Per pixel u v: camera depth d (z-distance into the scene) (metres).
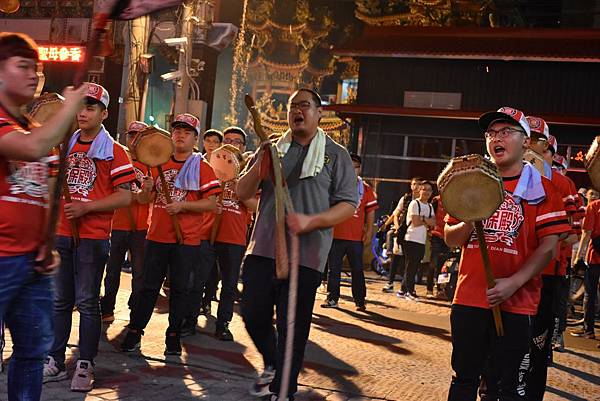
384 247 18.48
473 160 4.01
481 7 30.48
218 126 51.84
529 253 4.13
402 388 6.30
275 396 4.83
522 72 23.34
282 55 52.50
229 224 7.76
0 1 11.40
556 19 39.34
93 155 5.42
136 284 8.24
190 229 6.68
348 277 17.45
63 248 5.41
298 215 4.61
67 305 5.52
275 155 4.57
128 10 3.20
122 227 8.10
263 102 51.44
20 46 3.42
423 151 23.55
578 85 22.95
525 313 4.09
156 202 6.75
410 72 24.20
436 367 7.35
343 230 10.95
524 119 4.25
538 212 4.13
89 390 5.33
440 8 30.62
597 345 9.75
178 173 6.79
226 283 7.76
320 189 4.92
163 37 21.20
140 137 6.55
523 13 38.75
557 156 7.57
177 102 17.12
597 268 10.27
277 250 4.47
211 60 22.48
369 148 23.78
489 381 4.16
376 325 9.84
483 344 4.13
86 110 5.39
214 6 23.75
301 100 4.92
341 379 6.44
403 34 25.08
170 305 6.74
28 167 3.50
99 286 5.46
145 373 6.00
